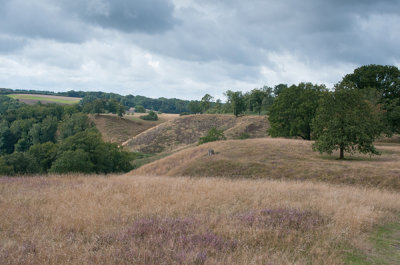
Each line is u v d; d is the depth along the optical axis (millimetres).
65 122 109312
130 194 10883
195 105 148750
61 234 6305
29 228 6797
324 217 7918
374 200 11219
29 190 11484
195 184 13961
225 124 100562
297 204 9609
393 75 50688
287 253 5469
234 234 6391
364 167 24797
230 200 10258
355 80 53031
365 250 5914
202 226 6820
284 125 51031
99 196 10383
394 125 46250
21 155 43531
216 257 4973
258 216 7820
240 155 33562
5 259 4820
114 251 5148
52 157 47906
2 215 7754
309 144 39094
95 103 132125
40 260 4816
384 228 7621
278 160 30000
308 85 54906
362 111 29719
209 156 34156
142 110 188000
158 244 5629
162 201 9734
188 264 4703
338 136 28594
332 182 22359
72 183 13852
